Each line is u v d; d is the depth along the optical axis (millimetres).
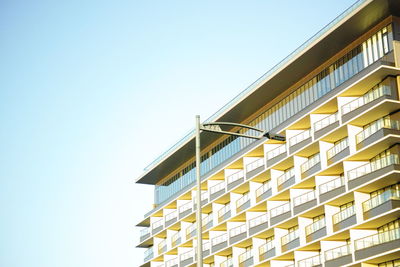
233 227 76812
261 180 73688
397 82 57094
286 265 67438
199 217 31438
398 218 54500
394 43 57625
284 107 72562
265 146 72375
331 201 60062
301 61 65938
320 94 66875
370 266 55344
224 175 81000
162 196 99625
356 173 58594
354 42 63031
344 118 60250
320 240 60688
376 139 56125
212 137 84062
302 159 66812
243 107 76188
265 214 71438
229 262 76938
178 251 87562
